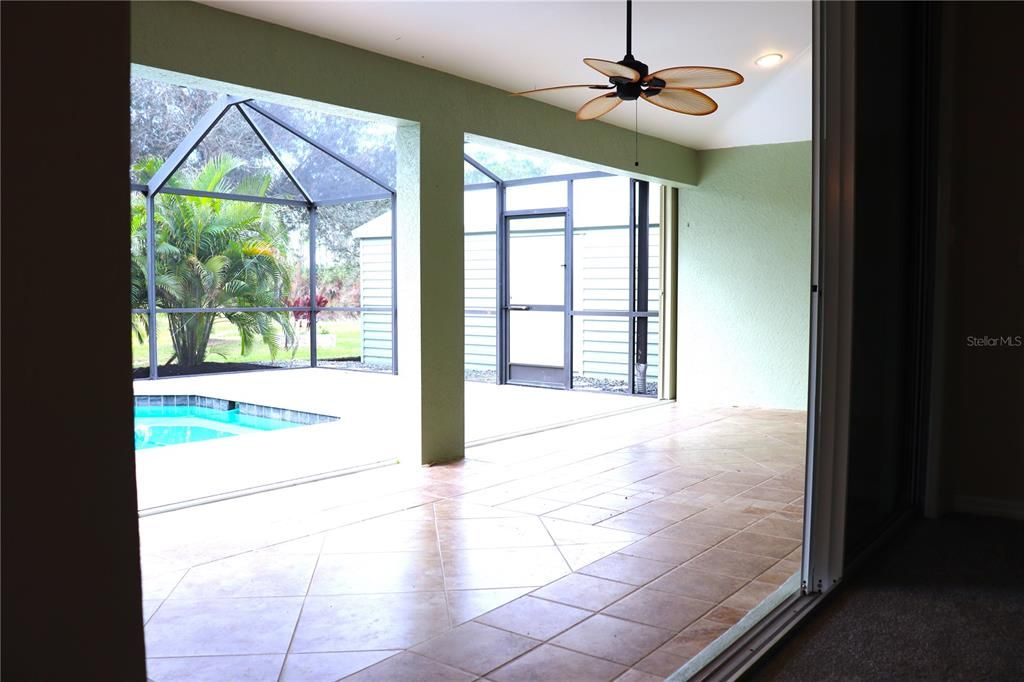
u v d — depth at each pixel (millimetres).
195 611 2855
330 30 4391
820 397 2900
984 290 3975
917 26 3863
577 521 3996
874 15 3229
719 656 2365
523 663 2428
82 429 729
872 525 3467
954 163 3969
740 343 7996
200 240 10625
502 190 9609
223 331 10859
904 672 2316
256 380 9672
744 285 7941
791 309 7688
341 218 10516
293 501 4387
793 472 5098
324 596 3002
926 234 3953
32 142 680
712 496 4492
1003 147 3922
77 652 732
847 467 2902
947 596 2922
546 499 4434
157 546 3600
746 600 2932
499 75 5352
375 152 9219
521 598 2971
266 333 10977
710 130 7348
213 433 8039
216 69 4008
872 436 3412
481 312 9977
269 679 2336
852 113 2820
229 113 8453
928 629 2625
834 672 2320
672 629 2678
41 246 690
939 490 4008
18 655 689
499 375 9797
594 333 8992
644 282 8641
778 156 7668
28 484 691
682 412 7645
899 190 3701
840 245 2854
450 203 5359
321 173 9898
